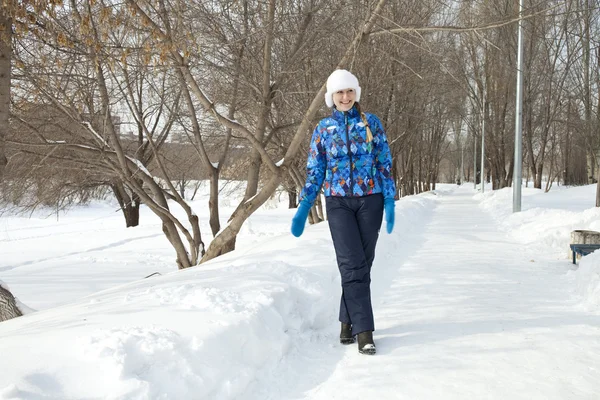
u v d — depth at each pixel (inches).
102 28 217.3
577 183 1925.4
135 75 296.7
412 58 540.7
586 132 837.8
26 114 313.0
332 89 131.7
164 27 231.0
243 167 576.4
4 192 376.8
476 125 1551.4
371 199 131.8
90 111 326.6
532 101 1214.3
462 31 221.3
